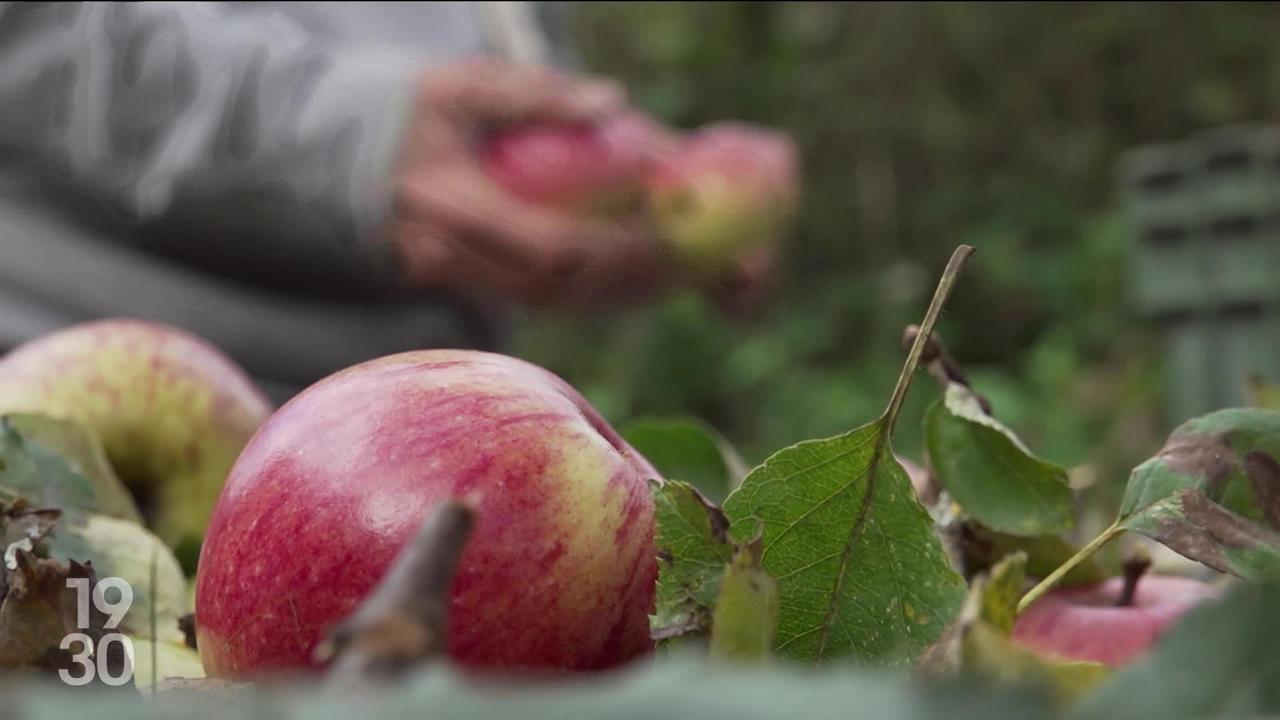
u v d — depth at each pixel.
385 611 0.18
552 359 4.54
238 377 0.64
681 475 0.55
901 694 0.14
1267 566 0.34
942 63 4.88
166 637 0.43
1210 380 1.98
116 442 0.59
